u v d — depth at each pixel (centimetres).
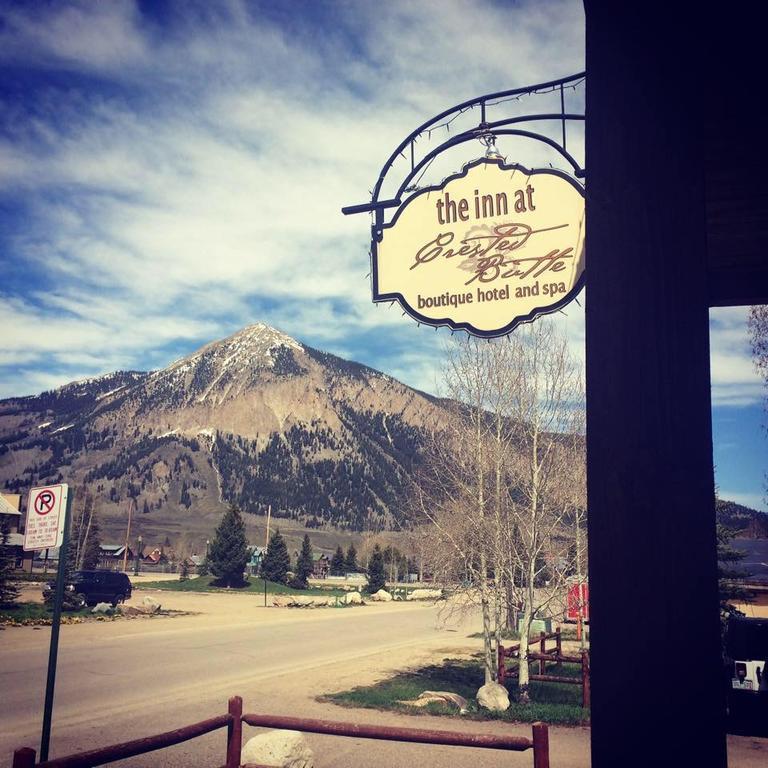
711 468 176
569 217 373
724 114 246
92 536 9406
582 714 1318
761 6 193
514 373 1599
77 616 3288
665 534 174
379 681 1723
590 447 184
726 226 418
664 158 194
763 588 2450
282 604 4997
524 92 390
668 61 198
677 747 165
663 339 184
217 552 6825
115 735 1114
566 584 1566
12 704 1360
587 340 190
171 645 2438
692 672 167
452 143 401
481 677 1822
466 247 386
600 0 206
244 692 1533
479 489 1580
